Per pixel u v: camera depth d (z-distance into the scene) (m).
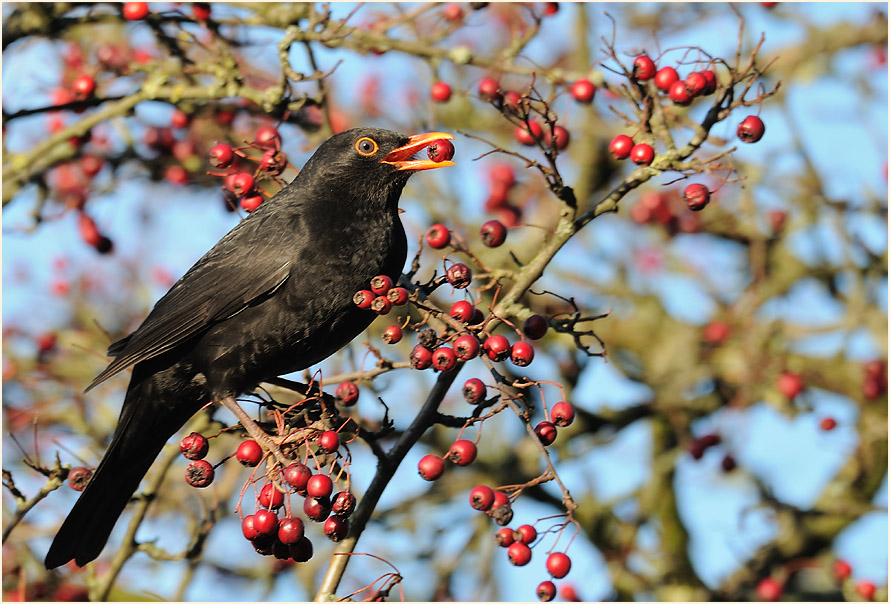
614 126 13.04
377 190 8.29
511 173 12.89
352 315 8.23
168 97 10.08
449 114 13.67
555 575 6.29
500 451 12.54
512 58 10.44
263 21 10.26
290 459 6.71
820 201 12.83
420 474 6.51
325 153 8.43
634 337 12.84
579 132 13.23
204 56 11.38
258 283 8.05
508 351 6.49
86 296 13.58
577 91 9.31
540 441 6.41
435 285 7.16
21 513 8.38
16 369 12.14
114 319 13.45
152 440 8.55
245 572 12.21
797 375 12.18
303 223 8.18
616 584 11.98
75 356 12.48
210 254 8.48
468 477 12.20
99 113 10.37
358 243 8.17
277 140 9.05
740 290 14.04
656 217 13.21
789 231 13.28
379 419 11.52
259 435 6.91
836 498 12.94
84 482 8.38
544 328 7.13
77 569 11.61
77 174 11.90
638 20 13.52
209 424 9.48
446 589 12.28
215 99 10.27
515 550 6.25
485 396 6.57
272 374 8.37
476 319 6.99
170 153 11.77
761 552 12.34
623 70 7.39
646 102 7.43
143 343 8.03
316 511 6.23
